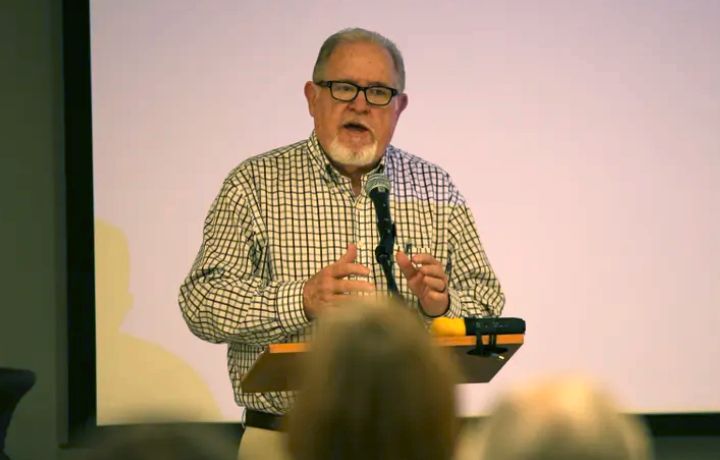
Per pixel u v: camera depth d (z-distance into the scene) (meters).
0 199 9.38
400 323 2.79
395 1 9.29
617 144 9.40
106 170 9.17
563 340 9.34
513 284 9.32
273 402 6.60
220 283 6.67
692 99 9.42
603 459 2.45
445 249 7.18
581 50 9.38
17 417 9.30
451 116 9.31
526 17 9.36
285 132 9.27
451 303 6.23
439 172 7.32
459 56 9.33
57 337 9.40
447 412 2.72
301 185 7.07
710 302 9.41
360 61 7.08
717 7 9.43
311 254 6.96
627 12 9.40
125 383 9.16
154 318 9.17
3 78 9.39
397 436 2.69
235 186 6.98
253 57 9.24
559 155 9.37
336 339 2.77
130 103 9.19
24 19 9.41
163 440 2.39
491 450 2.56
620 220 9.38
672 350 9.38
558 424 2.48
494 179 9.34
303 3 9.26
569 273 9.36
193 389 9.17
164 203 9.20
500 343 5.65
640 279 9.38
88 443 2.54
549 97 9.37
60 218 9.44
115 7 9.20
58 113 9.43
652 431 9.37
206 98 9.22
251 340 6.57
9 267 9.37
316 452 2.71
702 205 9.41
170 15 9.21
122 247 9.17
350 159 6.98
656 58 9.41
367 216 7.07
